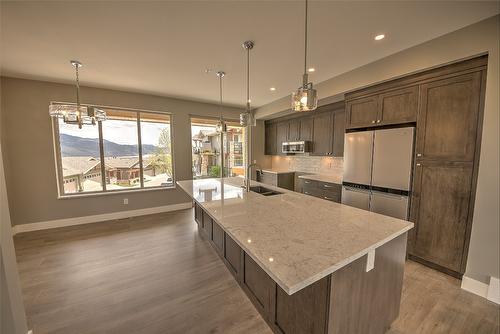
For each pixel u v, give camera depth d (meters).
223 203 2.00
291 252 1.04
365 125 2.88
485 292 1.88
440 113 2.18
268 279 1.51
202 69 2.93
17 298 1.41
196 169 5.16
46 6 1.65
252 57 2.56
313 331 1.14
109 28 1.97
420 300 1.86
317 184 3.97
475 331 1.55
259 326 1.61
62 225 3.67
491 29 1.78
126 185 4.30
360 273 1.19
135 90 3.94
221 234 2.39
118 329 1.59
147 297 1.93
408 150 2.40
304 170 5.16
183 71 3.00
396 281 1.46
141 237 3.23
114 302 1.87
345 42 2.21
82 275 2.27
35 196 3.47
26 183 3.39
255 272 1.69
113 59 2.62
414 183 2.41
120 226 3.69
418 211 2.39
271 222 1.47
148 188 4.44
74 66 2.83
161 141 4.59
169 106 4.49
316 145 4.33
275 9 1.70
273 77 3.23
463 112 2.03
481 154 1.88
